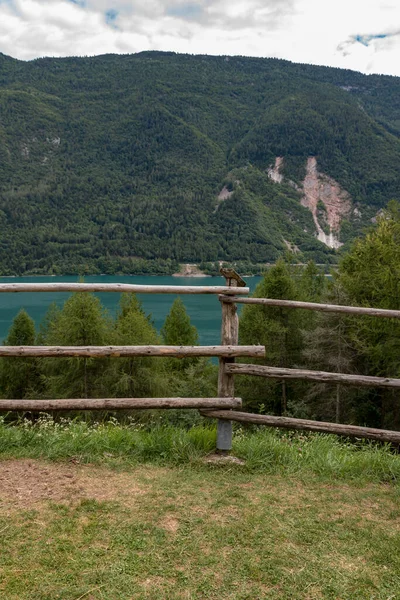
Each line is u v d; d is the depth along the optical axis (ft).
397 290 62.39
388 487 12.54
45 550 8.71
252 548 9.11
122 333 93.25
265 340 80.53
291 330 82.94
